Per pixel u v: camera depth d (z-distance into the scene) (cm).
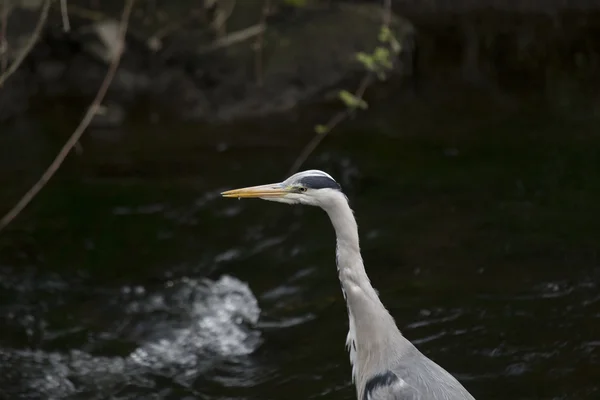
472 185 1380
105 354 1020
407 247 1221
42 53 1827
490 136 1565
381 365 765
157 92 1766
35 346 1034
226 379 970
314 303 1112
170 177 1443
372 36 1800
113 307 1111
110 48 1789
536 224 1260
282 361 998
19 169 1483
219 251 1237
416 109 1703
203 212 1340
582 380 932
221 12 1819
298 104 1733
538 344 998
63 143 1584
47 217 1327
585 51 1939
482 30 2048
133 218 1323
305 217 1334
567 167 1424
